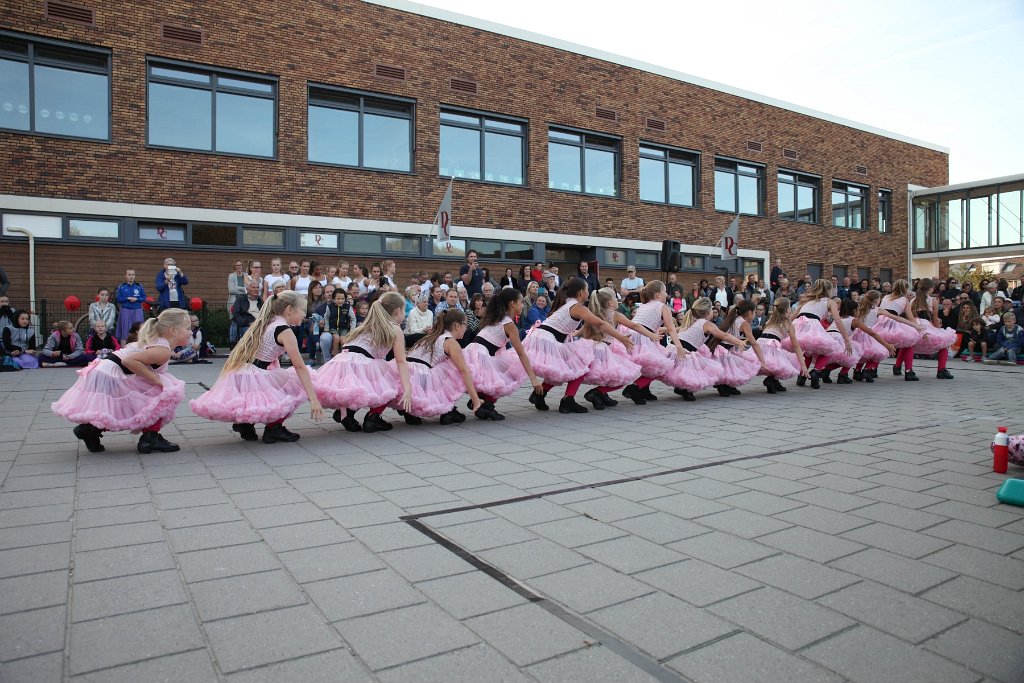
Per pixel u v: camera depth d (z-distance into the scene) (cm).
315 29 1608
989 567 306
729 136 2380
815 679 214
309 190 1600
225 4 1508
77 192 1378
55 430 644
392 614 260
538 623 253
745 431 653
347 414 657
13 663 222
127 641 238
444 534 350
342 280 1389
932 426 679
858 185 2833
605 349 805
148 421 542
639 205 2156
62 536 346
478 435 637
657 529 359
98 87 1411
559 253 2050
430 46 1761
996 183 2764
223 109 1525
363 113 1684
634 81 2142
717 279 1872
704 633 245
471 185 1827
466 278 1404
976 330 1561
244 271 1414
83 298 1395
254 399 575
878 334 1092
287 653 230
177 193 1462
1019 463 486
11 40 1339
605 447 576
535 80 1936
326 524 366
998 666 222
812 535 349
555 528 360
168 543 336
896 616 258
